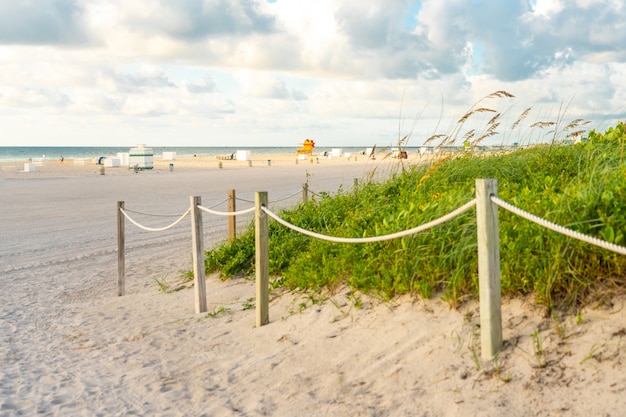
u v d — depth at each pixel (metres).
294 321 6.37
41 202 25.33
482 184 4.20
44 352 6.68
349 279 6.52
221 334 6.65
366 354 5.09
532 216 3.88
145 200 25.38
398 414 4.07
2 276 11.41
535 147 9.78
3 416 4.82
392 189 9.86
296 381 4.93
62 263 12.56
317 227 9.90
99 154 198.12
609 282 4.56
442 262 5.61
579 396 3.71
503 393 3.96
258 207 6.54
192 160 89.62
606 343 4.04
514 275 4.94
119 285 9.71
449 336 4.84
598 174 6.07
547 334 4.36
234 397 4.86
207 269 10.03
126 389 5.30
